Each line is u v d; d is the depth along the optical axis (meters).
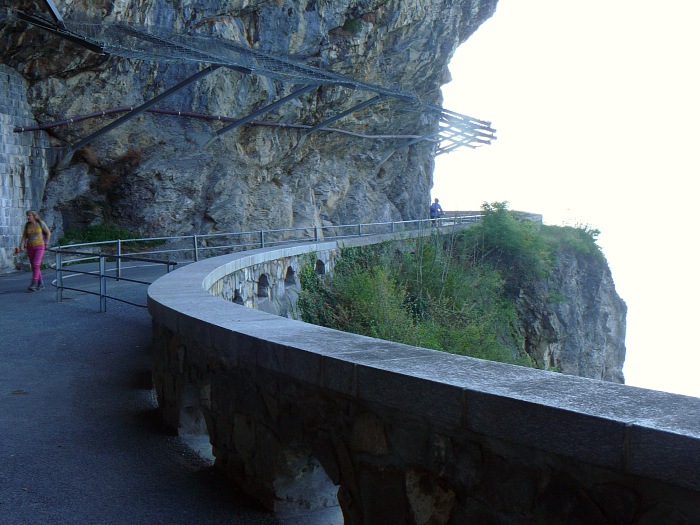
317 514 4.17
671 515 2.19
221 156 31.36
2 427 5.96
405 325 17.92
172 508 4.22
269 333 4.26
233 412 4.59
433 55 40.59
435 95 45.03
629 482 2.30
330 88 35.12
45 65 24.16
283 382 3.96
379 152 42.50
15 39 22.28
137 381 7.77
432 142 45.84
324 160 39.25
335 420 3.55
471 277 26.38
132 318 12.28
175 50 21.14
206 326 4.79
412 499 3.10
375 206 42.66
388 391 3.14
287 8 31.61
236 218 31.08
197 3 27.81
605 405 2.48
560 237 36.69
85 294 15.58
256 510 4.19
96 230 27.75
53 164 26.08
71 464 5.01
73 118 25.92
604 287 37.31
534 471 2.59
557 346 33.03
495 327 24.36
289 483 4.15
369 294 19.03
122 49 19.67
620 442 2.27
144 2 24.69
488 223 32.53
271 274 17.41
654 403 2.50
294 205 36.69
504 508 2.69
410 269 24.66
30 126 24.59
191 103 30.00
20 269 23.19
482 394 2.71
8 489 4.51
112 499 4.35
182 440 5.61
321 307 18.88
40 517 4.07
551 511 2.53
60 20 19.48
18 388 7.42
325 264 22.25
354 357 3.46
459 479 2.87
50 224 25.78
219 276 11.56
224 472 4.80
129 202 28.73
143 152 29.00
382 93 30.86
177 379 5.63
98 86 26.22
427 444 3.02
